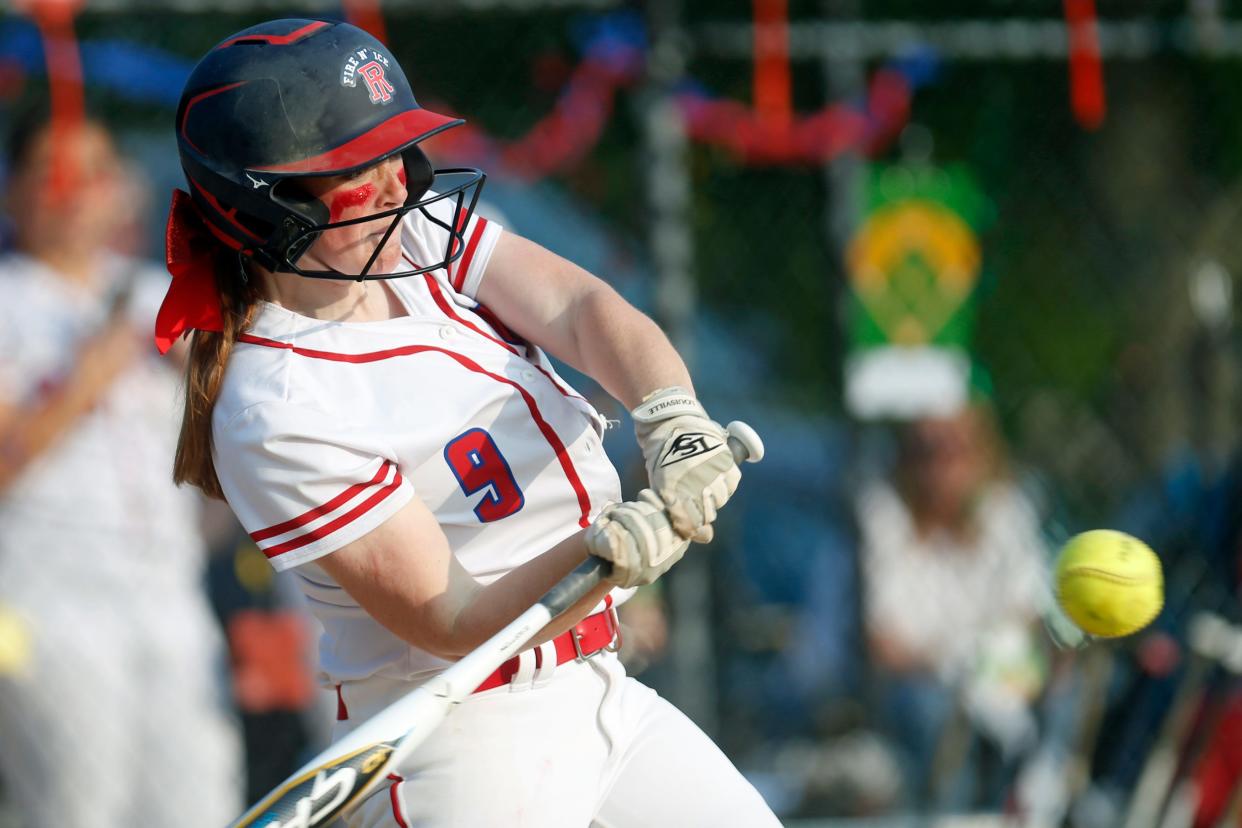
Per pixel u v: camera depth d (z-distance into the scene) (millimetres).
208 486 8633
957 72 21609
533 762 8523
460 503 8344
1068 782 15172
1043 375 24016
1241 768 15227
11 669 13781
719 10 20156
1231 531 16141
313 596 8711
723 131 18875
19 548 13938
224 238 8234
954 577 18656
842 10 18812
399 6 16578
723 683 18953
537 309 9016
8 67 16766
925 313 18609
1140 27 18625
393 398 8234
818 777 17844
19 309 14094
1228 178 22984
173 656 14492
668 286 17031
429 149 18953
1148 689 15672
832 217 18766
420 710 7578
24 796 14109
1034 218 23250
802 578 22422
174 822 14469
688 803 9023
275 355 8211
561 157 19219
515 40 19453
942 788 16641
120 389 14266
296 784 7535
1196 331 19703
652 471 8109
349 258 8219
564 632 8555
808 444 22688
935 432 18641
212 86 8039
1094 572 9961
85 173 14461
